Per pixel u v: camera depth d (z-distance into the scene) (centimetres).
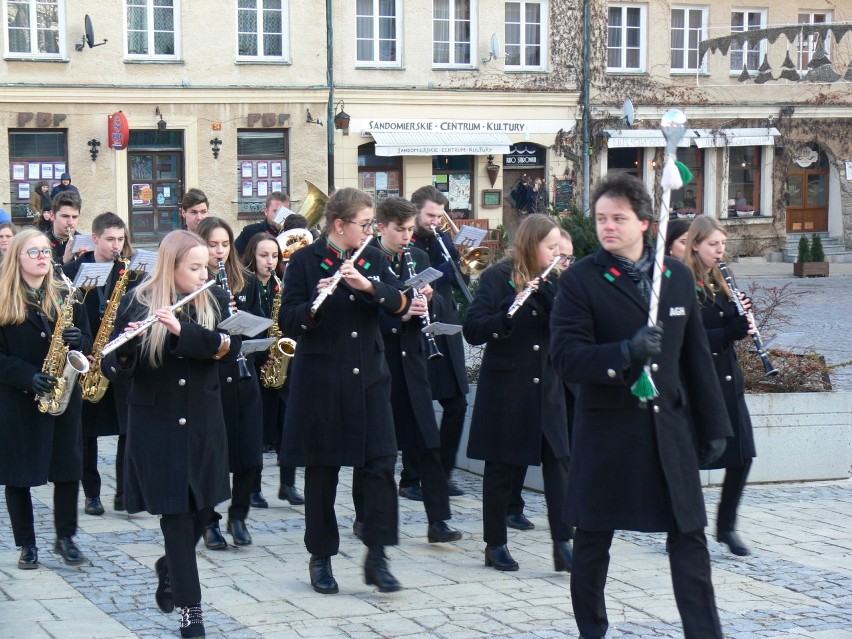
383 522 643
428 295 742
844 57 3309
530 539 767
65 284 708
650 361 482
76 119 2569
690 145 3175
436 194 898
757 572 685
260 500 865
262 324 575
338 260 649
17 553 725
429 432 742
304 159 2806
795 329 1888
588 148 3083
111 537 767
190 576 565
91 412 827
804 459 930
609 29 3116
